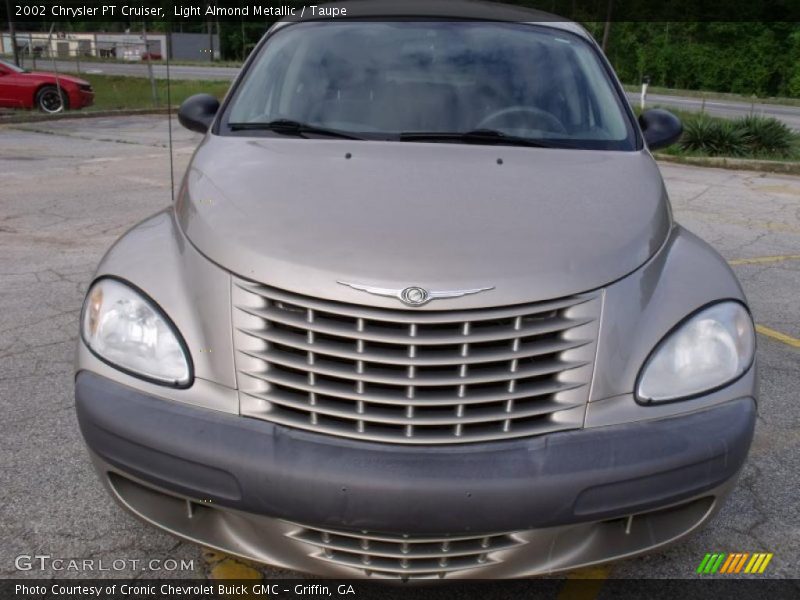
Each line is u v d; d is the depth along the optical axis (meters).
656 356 2.18
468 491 1.97
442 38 3.54
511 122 3.18
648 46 37.47
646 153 3.15
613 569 2.62
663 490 2.07
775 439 3.50
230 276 2.18
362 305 2.03
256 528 2.15
